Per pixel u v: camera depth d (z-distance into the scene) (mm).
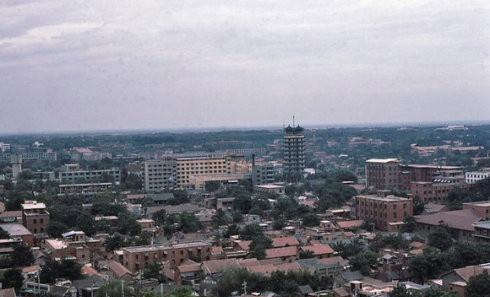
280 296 195250
